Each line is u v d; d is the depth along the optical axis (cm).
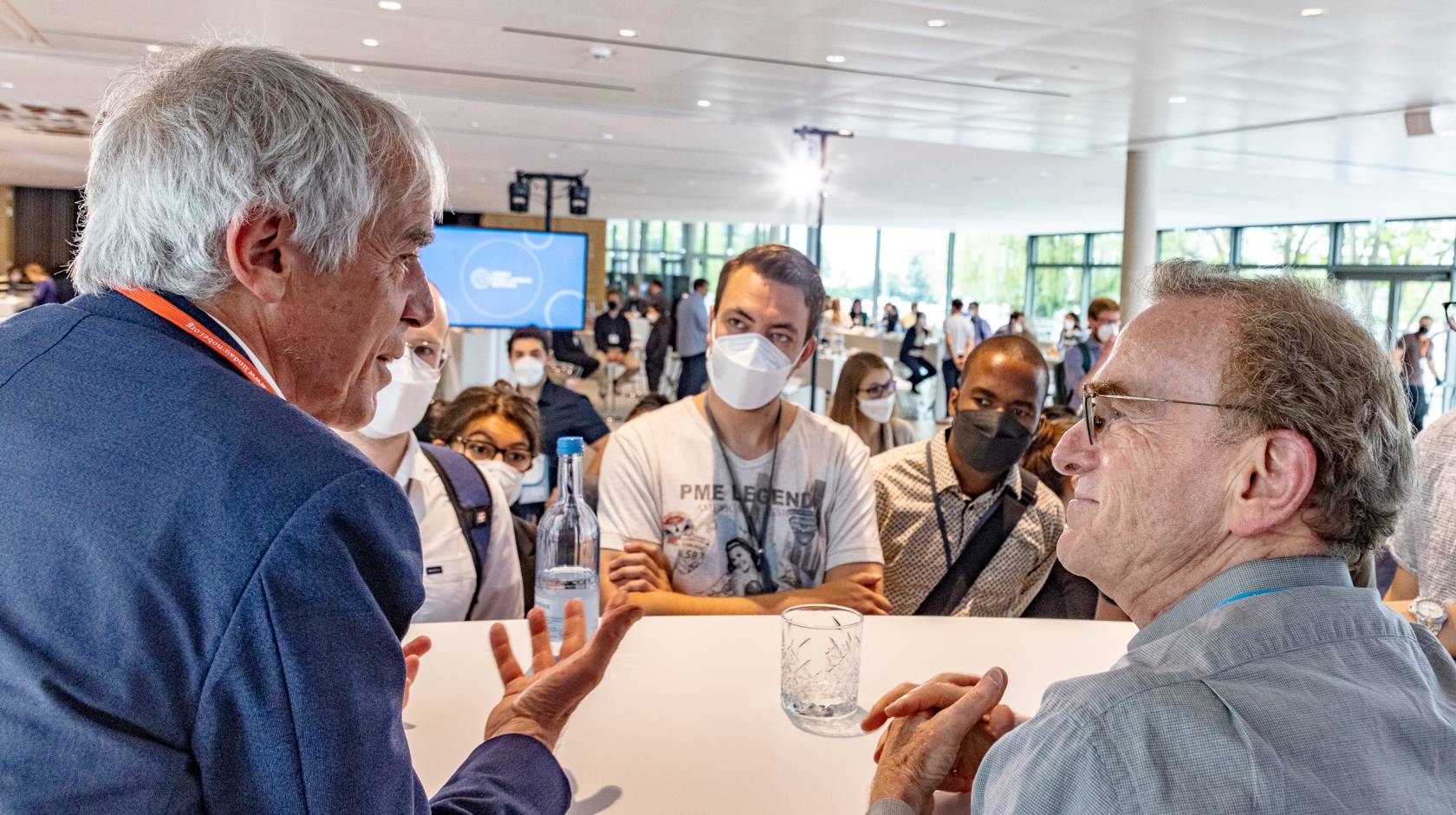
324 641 61
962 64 639
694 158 1173
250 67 70
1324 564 80
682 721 113
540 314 952
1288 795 67
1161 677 73
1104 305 884
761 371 158
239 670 60
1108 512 85
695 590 169
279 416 64
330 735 61
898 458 187
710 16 543
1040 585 186
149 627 60
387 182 73
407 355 146
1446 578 176
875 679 128
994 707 102
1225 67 623
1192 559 83
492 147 1123
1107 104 760
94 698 60
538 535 142
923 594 181
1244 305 82
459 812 78
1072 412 265
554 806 87
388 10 551
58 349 66
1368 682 74
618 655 134
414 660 110
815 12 529
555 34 594
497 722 93
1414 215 1467
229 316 70
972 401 177
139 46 650
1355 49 568
